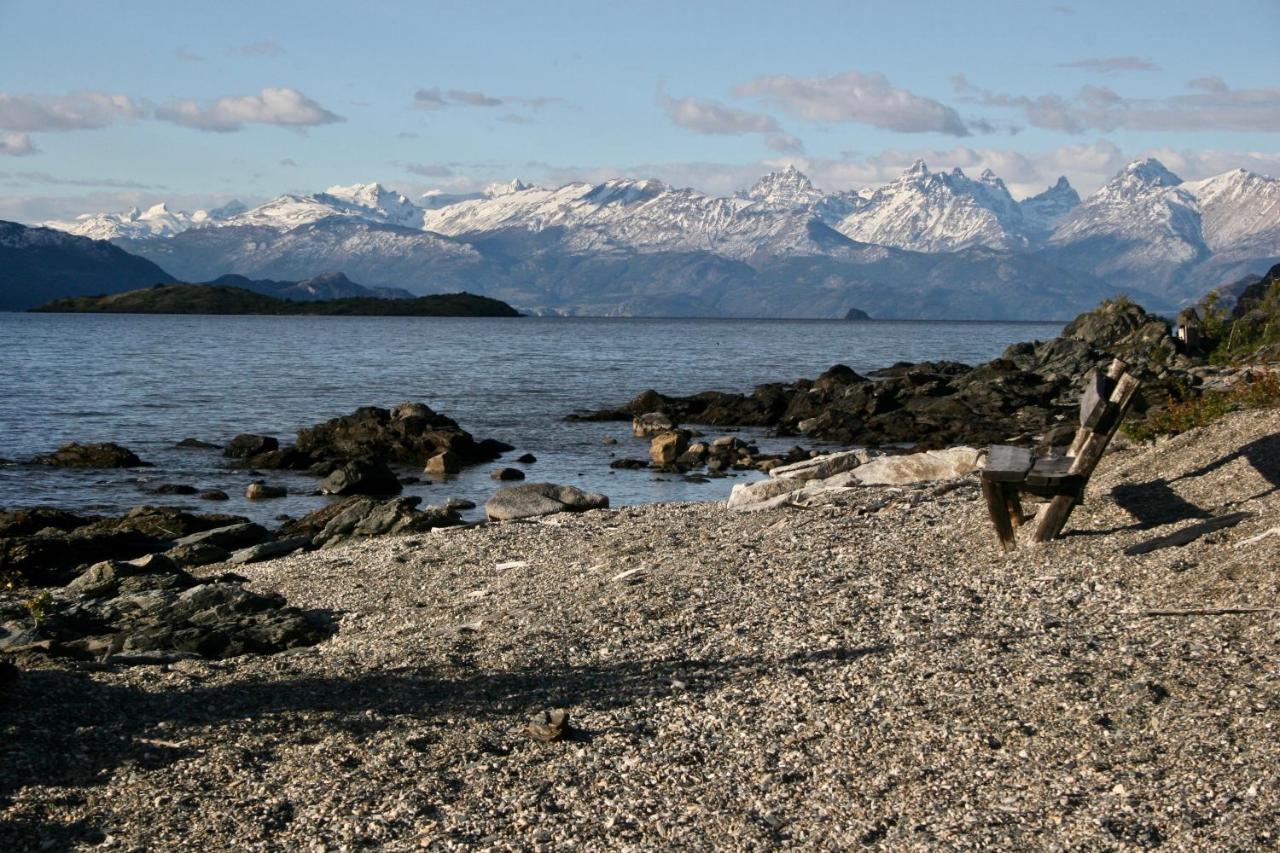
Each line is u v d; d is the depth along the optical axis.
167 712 9.99
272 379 85.00
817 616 11.62
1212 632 9.56
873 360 126.38
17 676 10.62
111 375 86.50
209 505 33.84
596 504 23.78
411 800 7.94
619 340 183.38
